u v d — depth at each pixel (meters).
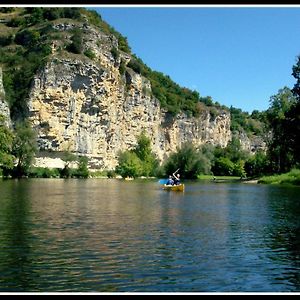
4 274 17.12
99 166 150.75
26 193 54.62
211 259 19.73
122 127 166.12
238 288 15.92
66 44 154.75
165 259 19.61
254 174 154.00
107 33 172.00
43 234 25.05
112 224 29.12
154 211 37.03
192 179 135.75
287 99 107.06
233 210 38.34
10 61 152.12
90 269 17.89
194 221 31.08
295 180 86.56
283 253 21.02
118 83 163.50
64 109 141.25
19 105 138.00
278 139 105.94
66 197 50.38
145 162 147.00
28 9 183.38
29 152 109.31
